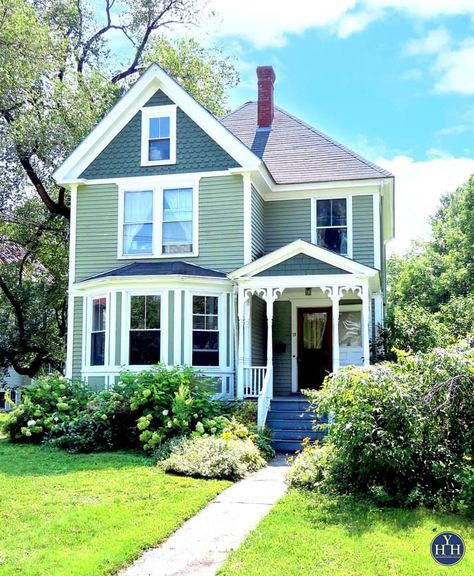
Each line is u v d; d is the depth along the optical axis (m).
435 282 38.12
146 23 26.22
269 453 11.13
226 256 15.03
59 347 24.42
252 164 15.02
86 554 5.44
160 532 6.09
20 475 8.81
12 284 22.72
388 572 5.02
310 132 17.98
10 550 5.59
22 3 17.78
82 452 11.04
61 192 21.52
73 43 23.72
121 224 15.80
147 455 10.62
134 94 15.99
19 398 28.12
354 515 6.73
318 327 16.41
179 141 15.76
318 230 16.31
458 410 7.57
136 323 14.26
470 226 34.59
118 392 12.20
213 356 14.35
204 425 11.12
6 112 19.20
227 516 6.85
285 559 5.35
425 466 7.46
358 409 7.54
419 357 8.01
